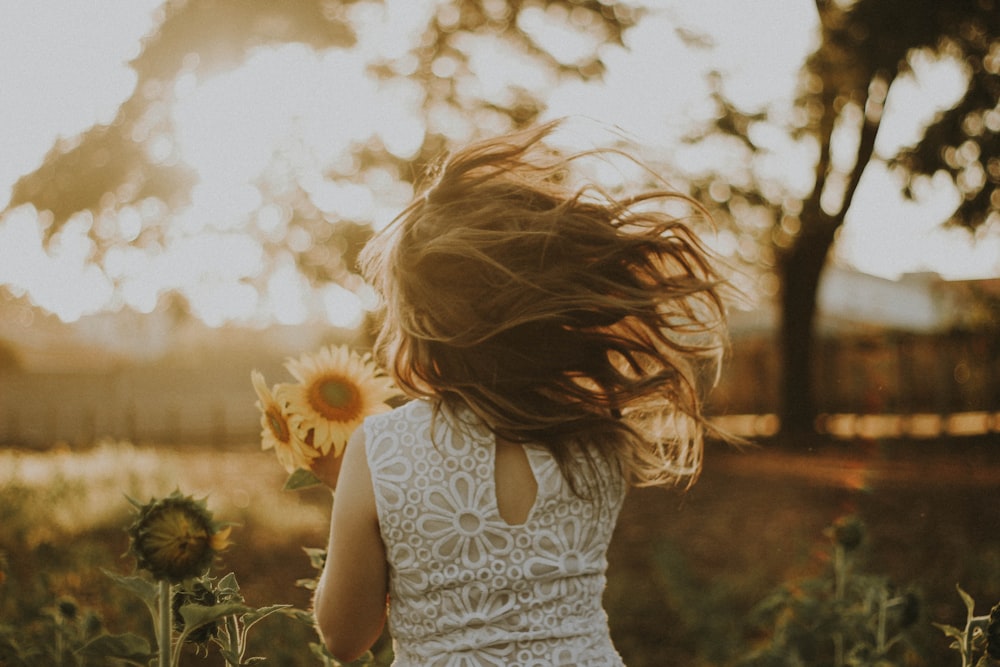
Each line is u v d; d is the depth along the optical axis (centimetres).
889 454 1447
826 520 959
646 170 168
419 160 1555
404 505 146
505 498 149
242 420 2628
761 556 779
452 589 146
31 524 821
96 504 926
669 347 161
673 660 507
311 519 967
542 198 159
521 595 147
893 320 2923
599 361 155
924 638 390
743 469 1499
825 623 318
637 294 152
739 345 2394
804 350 1831
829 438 1839
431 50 1597
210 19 1544
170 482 1181
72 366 3784
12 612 391
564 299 149
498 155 162
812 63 1633
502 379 149
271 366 3081
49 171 1602
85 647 146
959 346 2048
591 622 152
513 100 1591
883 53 1488
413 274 153
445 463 148
